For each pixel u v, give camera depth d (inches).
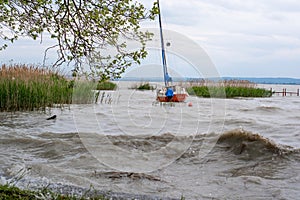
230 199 157.0
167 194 158.7
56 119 374.6
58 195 124.6
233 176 191.6
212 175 190.7
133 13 146.5
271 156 224.8
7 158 212.5
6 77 462.9
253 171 201.2
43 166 190.4
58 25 150.1
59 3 147.9
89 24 148.2
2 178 159.9
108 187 161.0
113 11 145.4
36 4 146.9
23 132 292.4
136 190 161.2
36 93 456.4
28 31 155.4
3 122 350.0
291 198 160.1
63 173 181.5
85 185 162.1
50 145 243.0
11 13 153.2
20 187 139.9
